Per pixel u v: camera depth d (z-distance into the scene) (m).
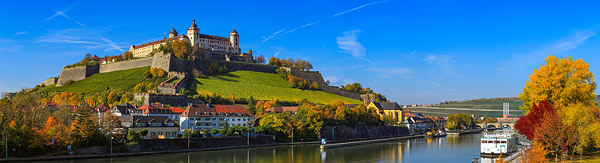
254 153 175.88
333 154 177.75
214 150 181.50
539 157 85.00
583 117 107.00
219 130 197.62
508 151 148.25
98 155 148.25
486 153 150.38
